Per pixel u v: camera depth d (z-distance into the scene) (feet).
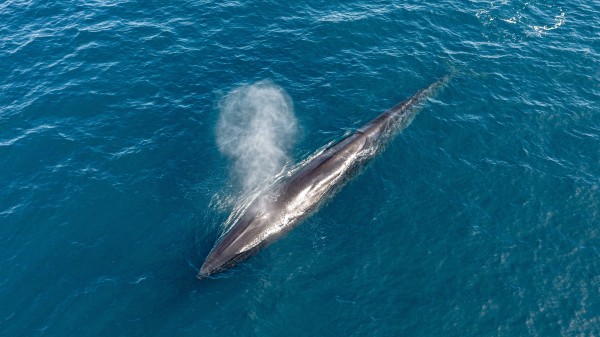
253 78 165.07
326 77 165.58
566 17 190.70
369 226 123.13
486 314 106.63
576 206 126.52
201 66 168.76
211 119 150.30
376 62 171.01
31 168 134.31
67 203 125.59
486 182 132.67
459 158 139.03
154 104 154.51
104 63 168.35
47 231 119.65
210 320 104.47
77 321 103.50
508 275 113.19
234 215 123.03
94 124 147.13
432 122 149.07
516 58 172.55
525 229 122.11
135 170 134.51
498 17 190.19
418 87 161.58
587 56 172.65
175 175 133.49
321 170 129.29
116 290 108.78
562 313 106.63
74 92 156.87
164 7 193.98
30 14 190.08
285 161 137.59
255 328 103.65
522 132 146.20
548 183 131.95
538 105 154.71
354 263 115.55
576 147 141.69
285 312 106.52
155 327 103.14
